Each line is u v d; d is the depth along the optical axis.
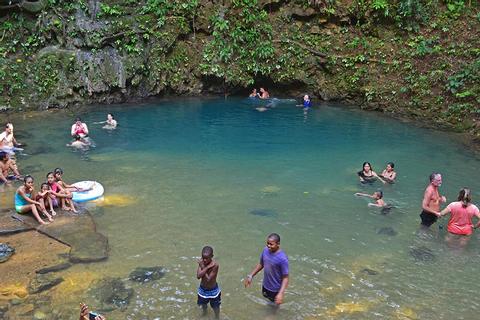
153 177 12.84
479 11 20.69
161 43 21.47
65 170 13.09
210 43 22.27
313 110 20.69
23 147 14.86
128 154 14.69
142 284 7.97
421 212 10.95
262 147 15.70
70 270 8.30
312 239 9.71
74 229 9.67
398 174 13.38
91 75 19.98
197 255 8.95
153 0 21.22
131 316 7.16
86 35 19.88
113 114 19.25
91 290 7.75
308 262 8.85
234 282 8.13
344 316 7.33
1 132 16.19
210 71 22.08
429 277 8.47
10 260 8.55
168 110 20.20
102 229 9.88
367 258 9.05
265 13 22.36
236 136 16.89
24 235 9.53
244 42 22.28
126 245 9.25
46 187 10.29
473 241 9.75
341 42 22.12
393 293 7.97
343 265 8.79
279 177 13.06
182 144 15.85
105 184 12.24
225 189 12.14
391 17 21.34
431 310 7.55
